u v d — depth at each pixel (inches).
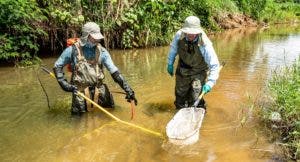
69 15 388.2
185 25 209.5
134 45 444.8
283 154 170.4
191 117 200.5
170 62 224.8
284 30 695.7
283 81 230.2
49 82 285.7
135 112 225.0
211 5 650.2
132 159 167.6
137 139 188.2
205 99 247.0
